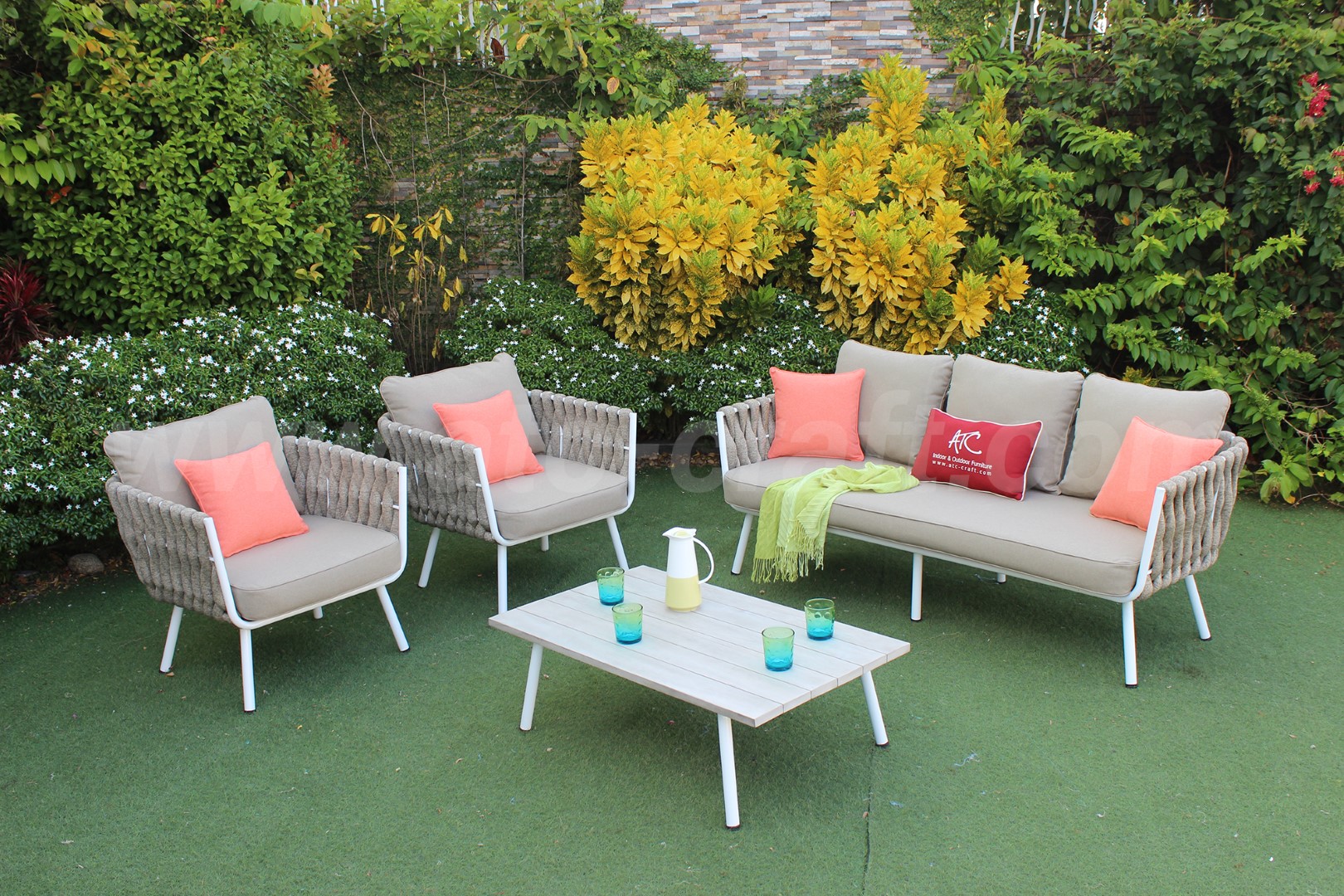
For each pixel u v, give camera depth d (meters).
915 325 5.38
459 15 5.96
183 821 2.60
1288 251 5.14
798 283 5.80
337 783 2.76
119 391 4.09
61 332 4.78
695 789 2.69
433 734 3.00
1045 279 5.75
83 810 2.66
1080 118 5.66
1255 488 5.12
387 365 5.13
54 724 3.10
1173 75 5.31
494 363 4.45
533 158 6.11
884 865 2.35
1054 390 3.87
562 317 5.59
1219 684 3.18
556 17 5.67
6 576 4.19
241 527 3.36
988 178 5.44
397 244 6.06
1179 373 5.52
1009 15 6.00
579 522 4.00
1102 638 3.53
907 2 6.13
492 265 6.21
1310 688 3.14
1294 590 3.90
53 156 4.44
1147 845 2.40
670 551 3.05
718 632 2.88
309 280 5.12
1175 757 2.77
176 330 4.54
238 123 4.75
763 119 6.24
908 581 4.12
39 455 3.83
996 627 3.64
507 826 2.54
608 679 3.34
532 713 3.01
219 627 3.81
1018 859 2.36
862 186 5.45
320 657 3.53
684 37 6.23
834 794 2.64
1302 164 4.95
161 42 4.68
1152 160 5.50
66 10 4.26
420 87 5.96
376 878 2.36
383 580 3.50
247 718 3.12
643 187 5.53
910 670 3.33
